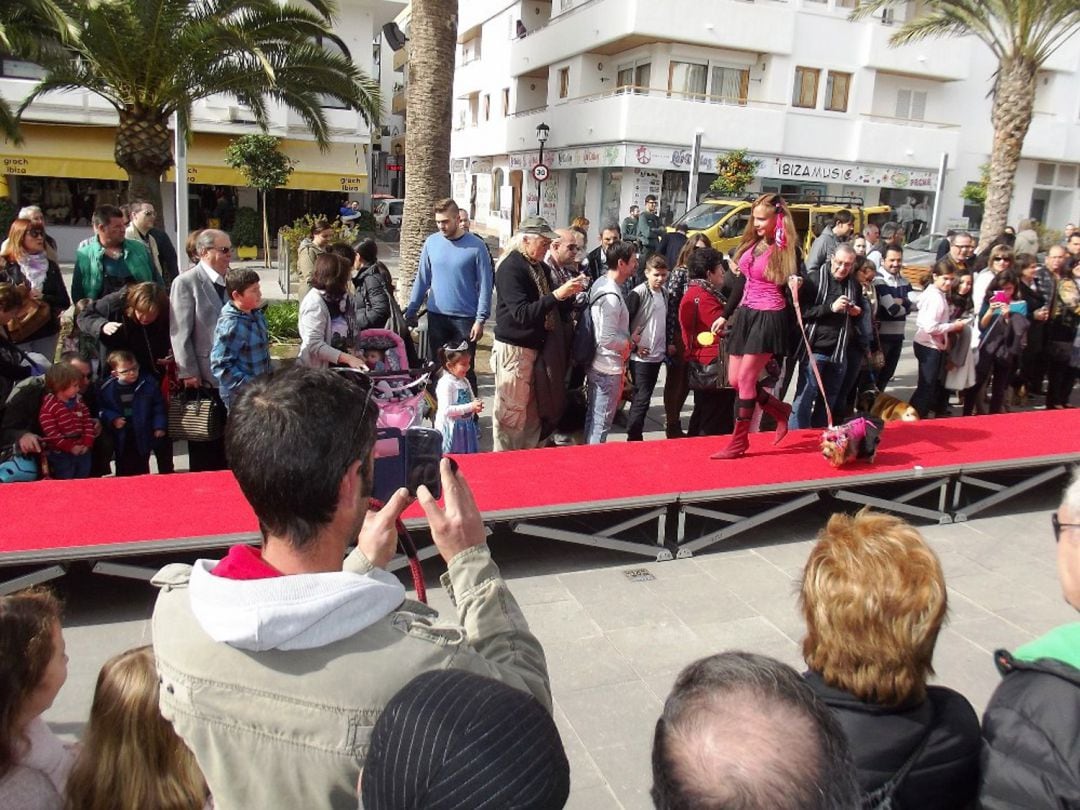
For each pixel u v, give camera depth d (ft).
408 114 36.40
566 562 16.87
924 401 27.48
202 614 4.42
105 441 18.62
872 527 6.22
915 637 5.49
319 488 4.60
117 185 73.51
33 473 16.98
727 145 79.41
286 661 4.34
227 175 73.82
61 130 69.21
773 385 22.29
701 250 22.47
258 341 17.39
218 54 38.86
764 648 13.94
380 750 3.64
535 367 19.90
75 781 6.61
